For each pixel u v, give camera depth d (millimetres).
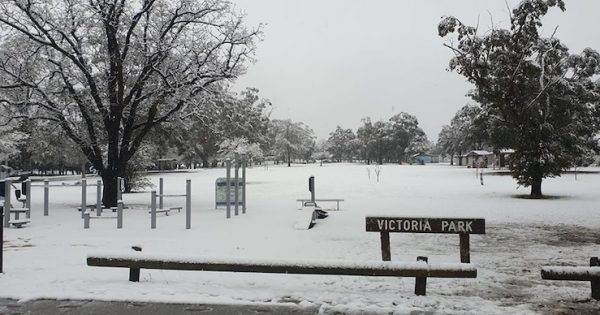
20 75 18453
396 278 7723
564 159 23656
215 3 19453
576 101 26859
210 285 7262
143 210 18906
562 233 12734
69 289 7008
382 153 129875
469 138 60406
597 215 16562
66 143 23297
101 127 21594
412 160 119812
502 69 24250
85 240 11414
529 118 23984
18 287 7133
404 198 23969
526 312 5918
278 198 24625
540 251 10195
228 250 10086
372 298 6523
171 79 19438
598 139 45312
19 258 9281
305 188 32625
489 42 24031
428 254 9922
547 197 23703
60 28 18234
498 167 65562
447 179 41719
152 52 19297
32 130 22344
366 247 10578
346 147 157250
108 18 18719
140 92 19953
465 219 7336
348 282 7457
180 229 13344
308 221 14281
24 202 16875
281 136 112062
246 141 60844
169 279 7629
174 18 19125
